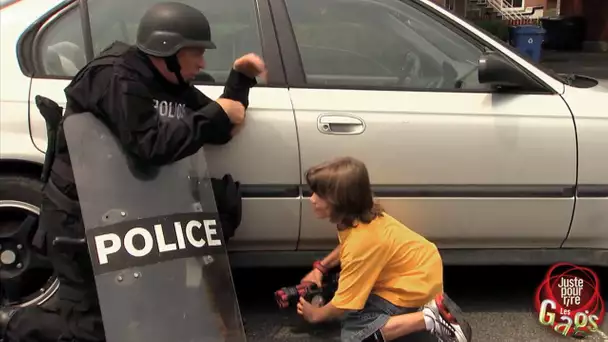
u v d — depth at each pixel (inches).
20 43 110.8
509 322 123.8
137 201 92.1
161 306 89.7
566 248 122.7
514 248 122.3
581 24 753.6
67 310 95.5
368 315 98.0
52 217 94.1
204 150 108.7
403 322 95.2
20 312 99.7
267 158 110.3
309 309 99.9
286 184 111.8
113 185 91.3
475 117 114.0
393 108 113.2
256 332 119.9
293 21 116.7
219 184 104.8
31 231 109.3
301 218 113.9
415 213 115.0
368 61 117.9
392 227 96.9
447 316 95.7
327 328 122.0
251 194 111.3
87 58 112.3
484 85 117.3
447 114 113.7
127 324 87.1
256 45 115.2
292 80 114.0
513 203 116.3
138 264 89.7
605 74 513.7
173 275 91.7
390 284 96.8
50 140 96.5
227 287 96.7
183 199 96.2
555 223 118.3
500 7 848.9
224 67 115.0
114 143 92.5
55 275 109.6
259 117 109.8
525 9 835.4
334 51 117.2
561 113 115.4
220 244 98.0
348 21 118.4
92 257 87.9
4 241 109.5
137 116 87.7
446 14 120.9
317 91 113.7
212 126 93.5
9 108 107.0
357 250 94.0
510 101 115.8
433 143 112.8
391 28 119.6
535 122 114.7
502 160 114.5
